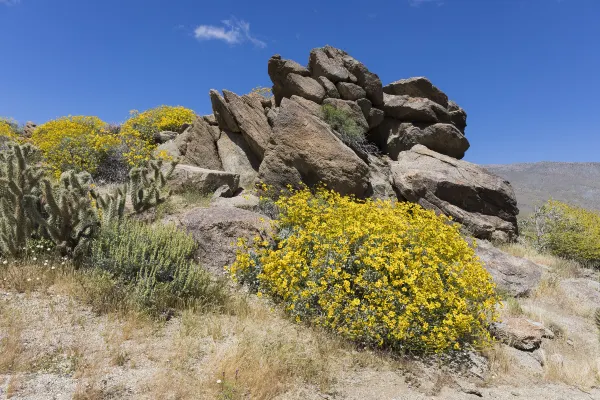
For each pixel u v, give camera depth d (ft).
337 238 20.88
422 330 17.92
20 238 19.71
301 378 14.60
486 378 17.65
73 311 16.26
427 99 52.60
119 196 24.54
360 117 48.67
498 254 33.83
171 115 55.62
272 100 51.21
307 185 39.29
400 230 21.98
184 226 24.91
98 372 12.82
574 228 46.21
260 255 22.38
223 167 43.86
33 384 11.78
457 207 42.04
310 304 19.24
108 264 19.07
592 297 32.35
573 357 22.29
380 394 14.79
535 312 26.30
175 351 14.76
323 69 49.62
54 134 43.68
